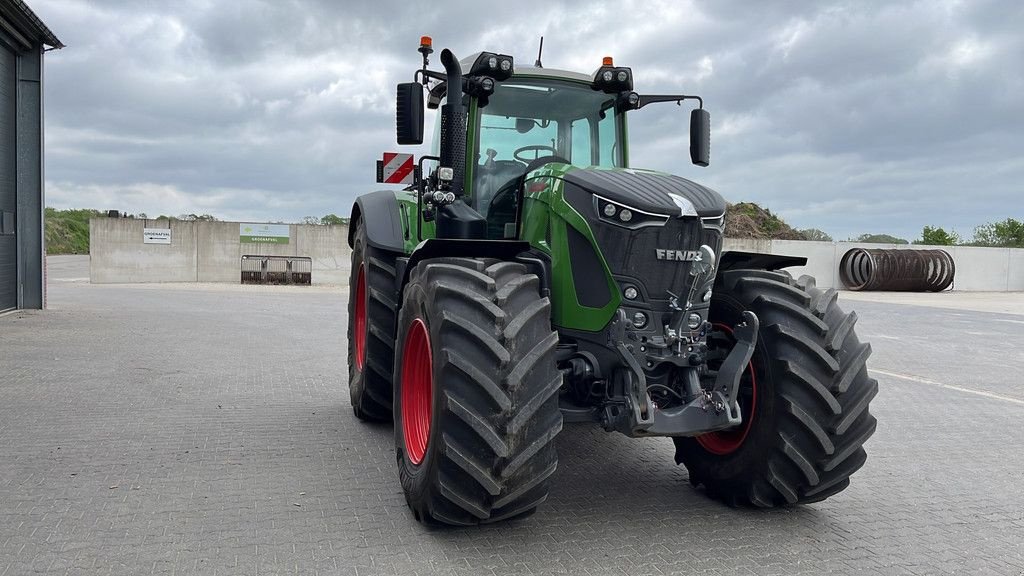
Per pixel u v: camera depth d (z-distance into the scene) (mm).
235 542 3252
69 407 5645
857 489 4379
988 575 3189
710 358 3939
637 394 3350
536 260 3699
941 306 20000
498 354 3051
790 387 3564
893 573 3178
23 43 11883
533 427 3117
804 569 3176
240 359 8141
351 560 3102
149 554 3102
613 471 4535
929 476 4691
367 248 5379
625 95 4609
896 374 8789
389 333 5117
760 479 3717
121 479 4039
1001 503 4188
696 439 4109
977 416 6547
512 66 4285
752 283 3848
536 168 4180
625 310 3488
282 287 21359
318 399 6227
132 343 9062
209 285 21375
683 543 3414
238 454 4578
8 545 3152
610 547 3332
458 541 3332
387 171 13031
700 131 4477
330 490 3969
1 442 4664
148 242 22031
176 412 5605
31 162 12492
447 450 3074
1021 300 23172
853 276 26312
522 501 3215
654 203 3455
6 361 7562
